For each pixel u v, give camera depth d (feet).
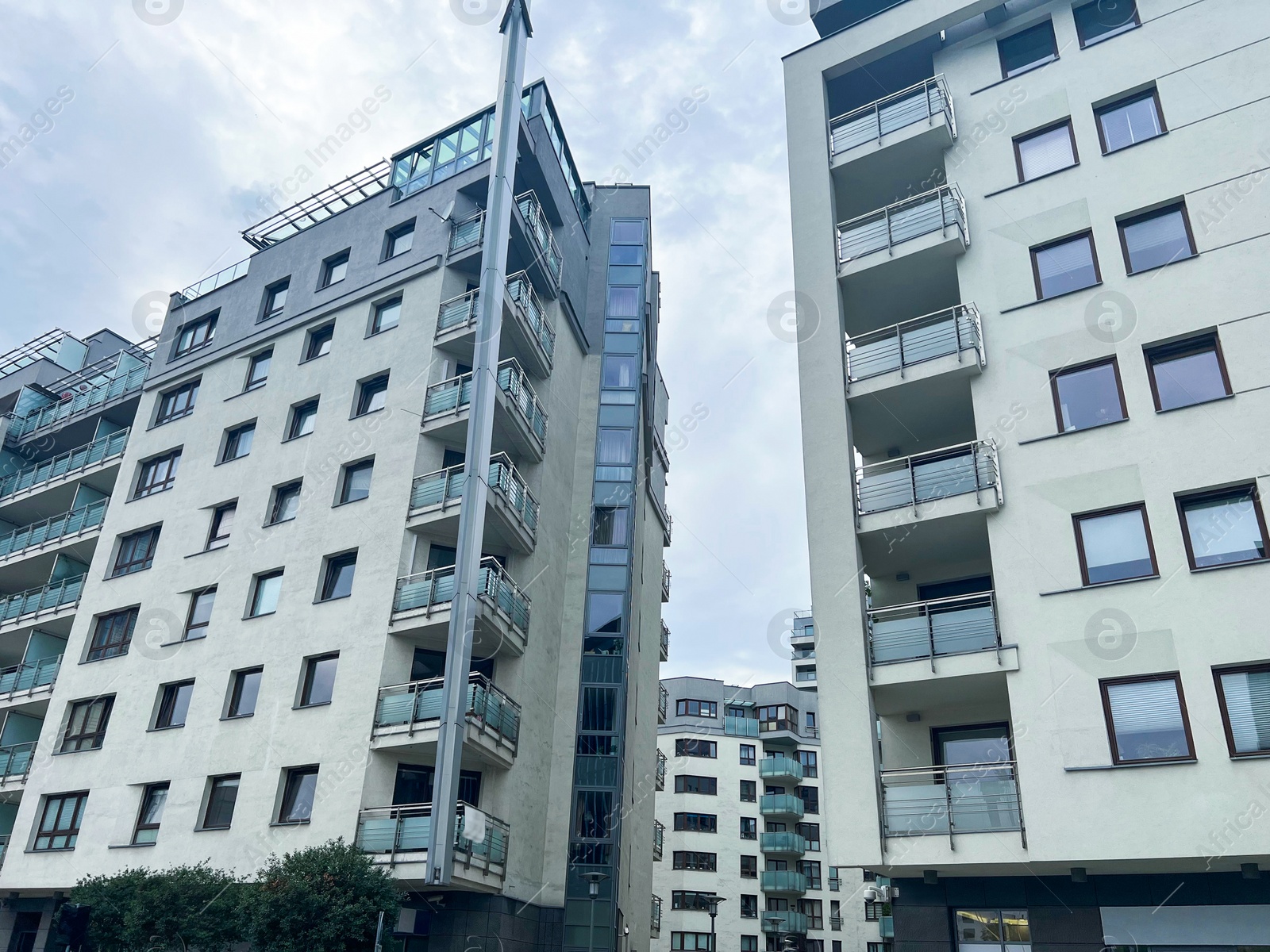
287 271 102.53
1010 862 50.24
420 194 96.89
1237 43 62.95
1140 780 48.65
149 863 75.41
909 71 78.48
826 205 73.56
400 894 64.85
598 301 113.39
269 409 93.76
